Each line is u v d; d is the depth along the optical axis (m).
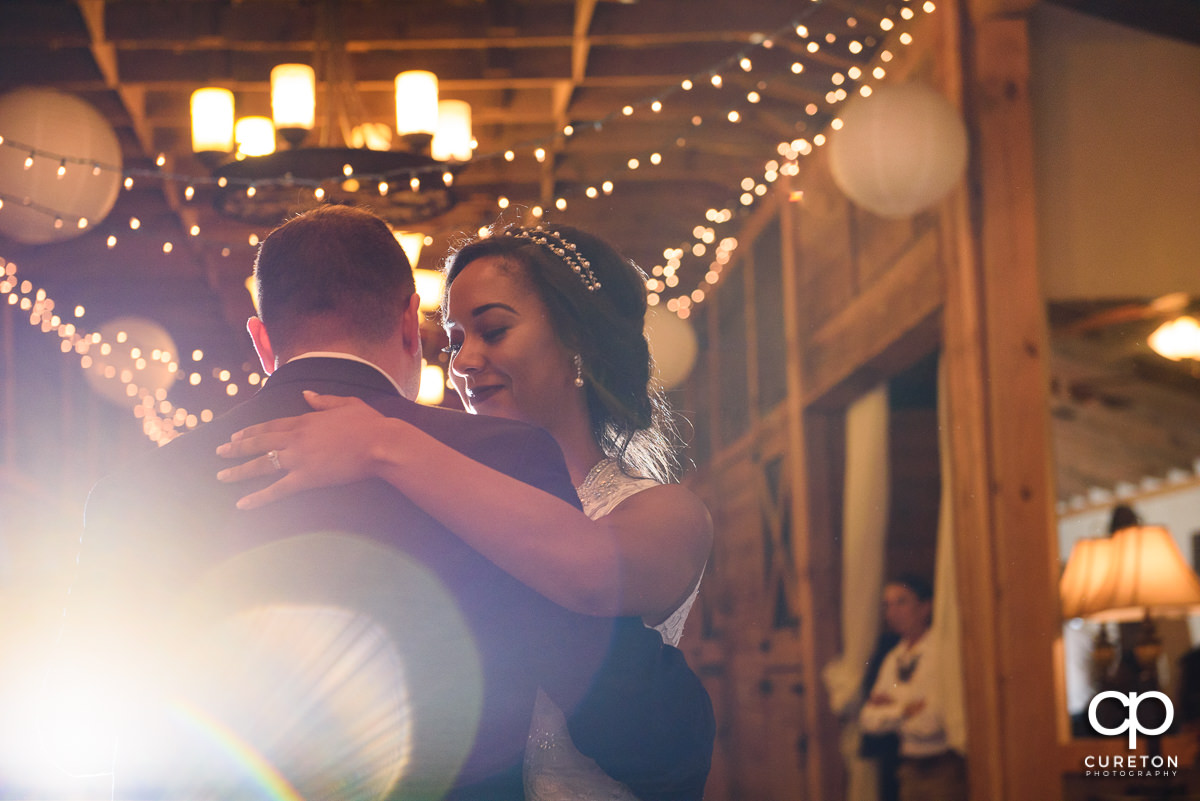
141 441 12.96
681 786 1.40
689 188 7.64
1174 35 4.43
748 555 8.59
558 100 6.04
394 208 4.26
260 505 1.24
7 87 5.46
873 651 6.05
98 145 5.43
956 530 4.46
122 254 8.50
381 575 1.25
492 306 1.71
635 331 1.81
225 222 7.75
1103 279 4.39
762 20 5.28
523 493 1.29
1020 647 4.03
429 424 1.35
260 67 5.52
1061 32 4.50
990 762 4.13
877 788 5.77
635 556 1.43
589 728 1.35
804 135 6.39
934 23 4.64
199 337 11.32
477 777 1.26
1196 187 4.42
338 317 1.39
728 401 9.39
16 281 8.66
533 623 1.30
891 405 6.59
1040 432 4.17
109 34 5.10
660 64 5.72
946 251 4.50
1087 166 4.44
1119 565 3.92
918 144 4.37
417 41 5.21
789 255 6.99
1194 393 6.57
